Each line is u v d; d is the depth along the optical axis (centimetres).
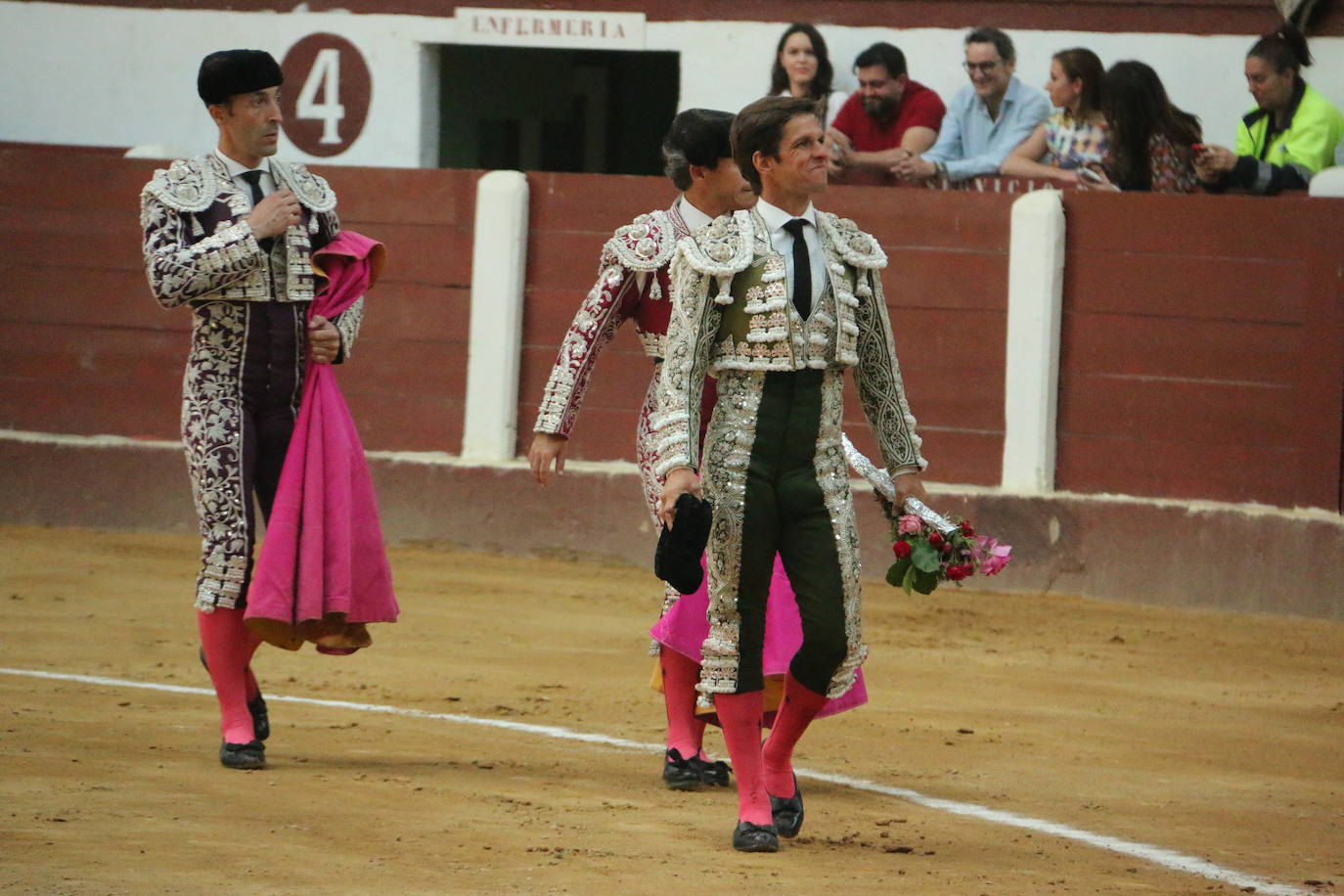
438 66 4050
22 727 1730
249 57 1644
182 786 1480
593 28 3850
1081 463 3125
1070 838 1438
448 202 3406
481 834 1344
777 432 1298
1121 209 3089
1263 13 3425
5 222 3594
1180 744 1917
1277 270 3002
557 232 3388
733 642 1320
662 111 4881
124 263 3550
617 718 1955
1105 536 3038
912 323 3183
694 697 1585
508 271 3378
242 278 1619
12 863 1189
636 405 3312
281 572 1579
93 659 2212
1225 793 1662
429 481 3381
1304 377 2986
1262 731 2025
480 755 1708
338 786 1513
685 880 1217
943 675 2327
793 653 1451
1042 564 3073
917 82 3534
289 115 4059
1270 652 2605
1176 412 3067
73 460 3544
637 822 1415
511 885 1184
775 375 1299
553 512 3319
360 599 1634
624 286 1602
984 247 3150
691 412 1277
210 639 1605
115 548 3294
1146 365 3084
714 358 1314
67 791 1434
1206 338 3047
